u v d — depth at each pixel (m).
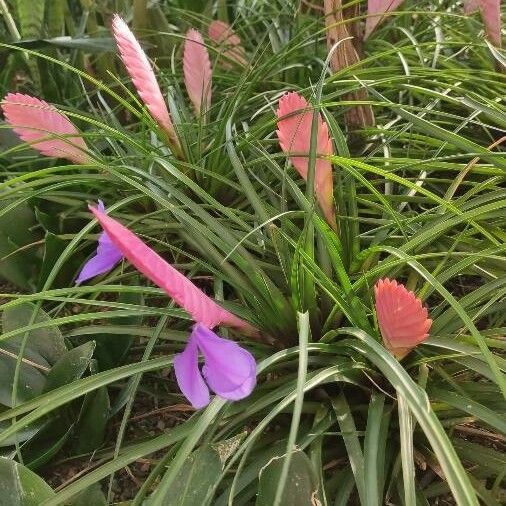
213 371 0.33
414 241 0.41
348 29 0.62
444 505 0.42
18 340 0.49
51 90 0.76
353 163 0.39
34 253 0.61
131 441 0.47
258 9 0.85
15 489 0.38
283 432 0.44
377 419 0.38
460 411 0.42
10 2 0.81
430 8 0.80
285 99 0.40
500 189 0.48
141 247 0.29
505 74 0.59
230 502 0.33
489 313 0.50
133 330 0.48
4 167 0.65
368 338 0.38
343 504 0.39
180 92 0.68
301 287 0.43
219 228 0.45
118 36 0.50
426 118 0.62
